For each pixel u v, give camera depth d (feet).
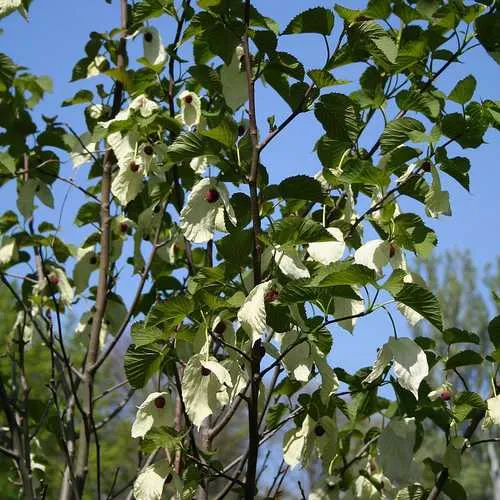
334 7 9.27
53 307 13.15
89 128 13.28
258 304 8.01
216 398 8.12
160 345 9.41
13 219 13.69
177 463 9.22
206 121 11.18
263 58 10.10
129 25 13.03
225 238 8.54
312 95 9.44
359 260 8.68
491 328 9.95
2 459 13.43
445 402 10.11
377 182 9.16
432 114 10.16
